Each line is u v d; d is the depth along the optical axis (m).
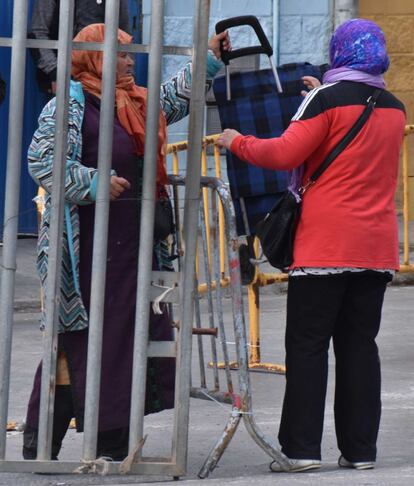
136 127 10.20
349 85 10.29
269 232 10.45
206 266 11.88
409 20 27.16
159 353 10.03
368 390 10.77
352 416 10.78
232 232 10.48
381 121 10.30
